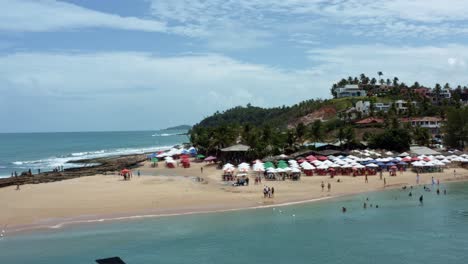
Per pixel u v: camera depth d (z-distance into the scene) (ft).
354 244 132.26
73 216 165.68
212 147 402.11
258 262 116.26
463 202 197.98
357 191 228.43
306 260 118.01
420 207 187.21
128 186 242.99
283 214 173.06
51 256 120.37
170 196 206.08
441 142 454.81
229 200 197.77
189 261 117.29
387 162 306.96
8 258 118.62
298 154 326.03
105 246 129.59
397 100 654.94
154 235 141.38
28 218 162.20
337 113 631.97
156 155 436.35
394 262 116.37
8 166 436.76
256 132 392.47
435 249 127.24
